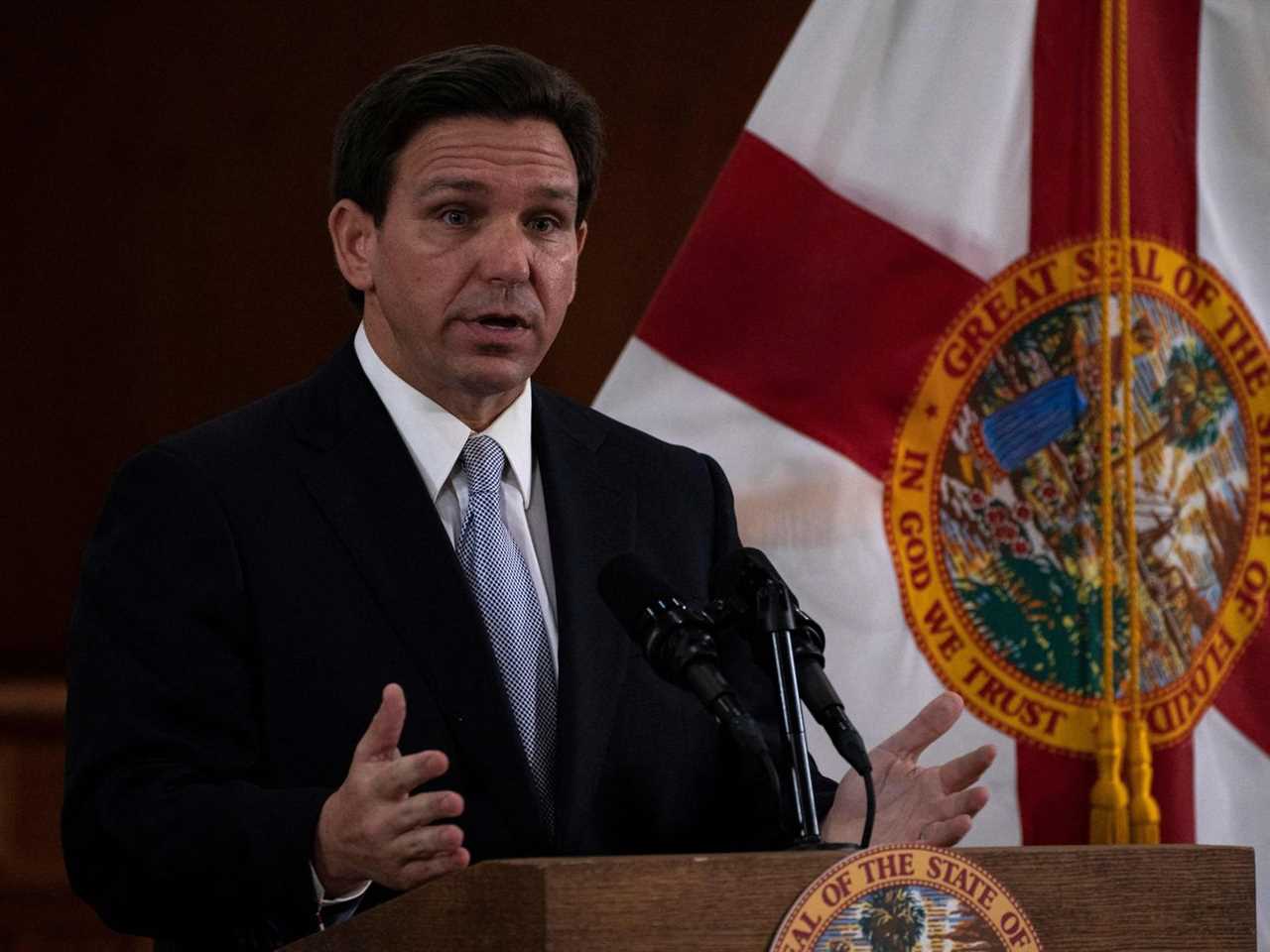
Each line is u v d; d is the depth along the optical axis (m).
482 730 7.30
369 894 7.11
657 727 7.73
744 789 7.92
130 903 6.93
